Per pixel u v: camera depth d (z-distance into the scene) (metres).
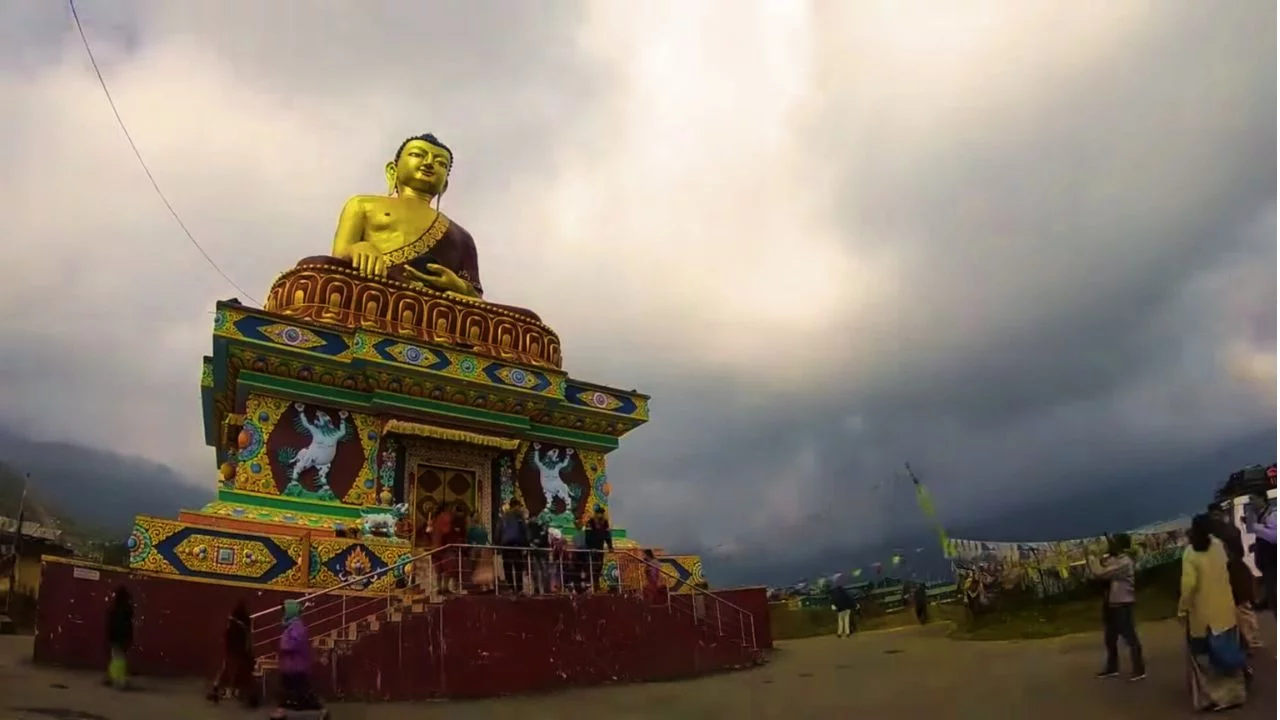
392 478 18.14
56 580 12.03
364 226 22.89
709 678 13.85
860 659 14.63
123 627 11.50
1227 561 8.94
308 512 16.95
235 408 18.92
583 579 15.56
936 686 11.34
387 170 25.34
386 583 15.31
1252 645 9.73
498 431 19.62
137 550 13.23
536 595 13.67
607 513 21.30
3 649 14.50
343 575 15.04
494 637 12.77
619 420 21.86
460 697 12.13
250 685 10.88
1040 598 16.33
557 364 22.30
